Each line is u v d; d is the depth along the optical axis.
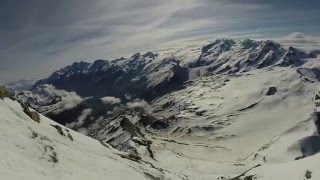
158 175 92.00
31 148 57.75
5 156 49.47
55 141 69.94
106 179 62.28
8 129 60.31
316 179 68.69
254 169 93.75
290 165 84.25
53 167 55.81
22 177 45.66
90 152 78.50
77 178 56.38
